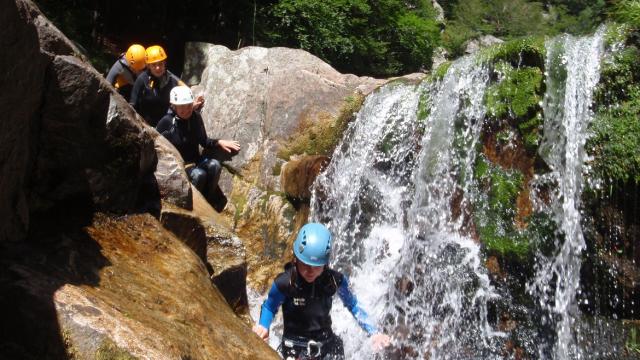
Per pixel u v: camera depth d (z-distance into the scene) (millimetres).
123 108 3793
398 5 16016
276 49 8250
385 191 6457
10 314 2525
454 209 5793
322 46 13258
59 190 3508
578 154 5305
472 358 5398
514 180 5488
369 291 6176
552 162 5383
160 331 2816
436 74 6250
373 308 6035
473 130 5762
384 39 16094
